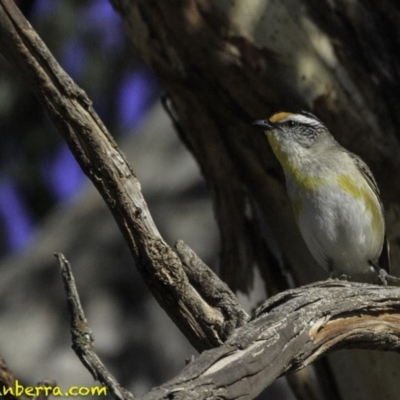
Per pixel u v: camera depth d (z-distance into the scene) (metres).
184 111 12.12
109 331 19.00
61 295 19.77
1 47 7.82
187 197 20.73
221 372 7.07
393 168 11.77
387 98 11.70
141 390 18.62
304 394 12.55
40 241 20.80
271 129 11.70
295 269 12.77
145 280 8.60
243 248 12.73
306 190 11.91
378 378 11.75
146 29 11.42
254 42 11.36
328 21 11.62
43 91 7.96
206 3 11.21
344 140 11.83
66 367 18.64
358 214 11.81
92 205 21.08
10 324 19.31
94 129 8.12
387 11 11.79
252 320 8.17
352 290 8.55
